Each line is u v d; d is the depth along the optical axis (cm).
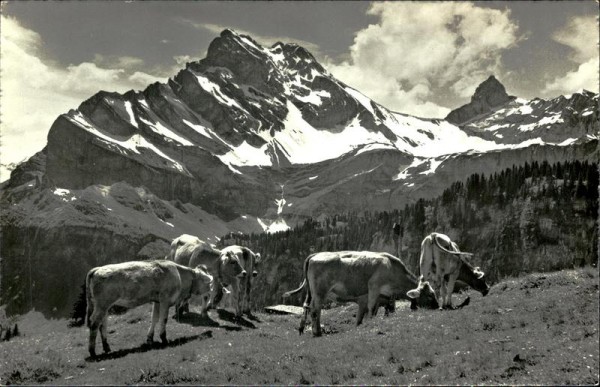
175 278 2419
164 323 2397
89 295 2275
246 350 2134
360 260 2539
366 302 2594
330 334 2550
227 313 3238
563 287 2402
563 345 1738
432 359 1792
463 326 2095
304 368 1872
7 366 2053
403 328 2200
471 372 1642
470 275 2784
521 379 1541
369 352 1962
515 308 2239
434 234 2723
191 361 2052
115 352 2289
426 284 2586
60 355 2241
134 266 2330
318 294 2502
